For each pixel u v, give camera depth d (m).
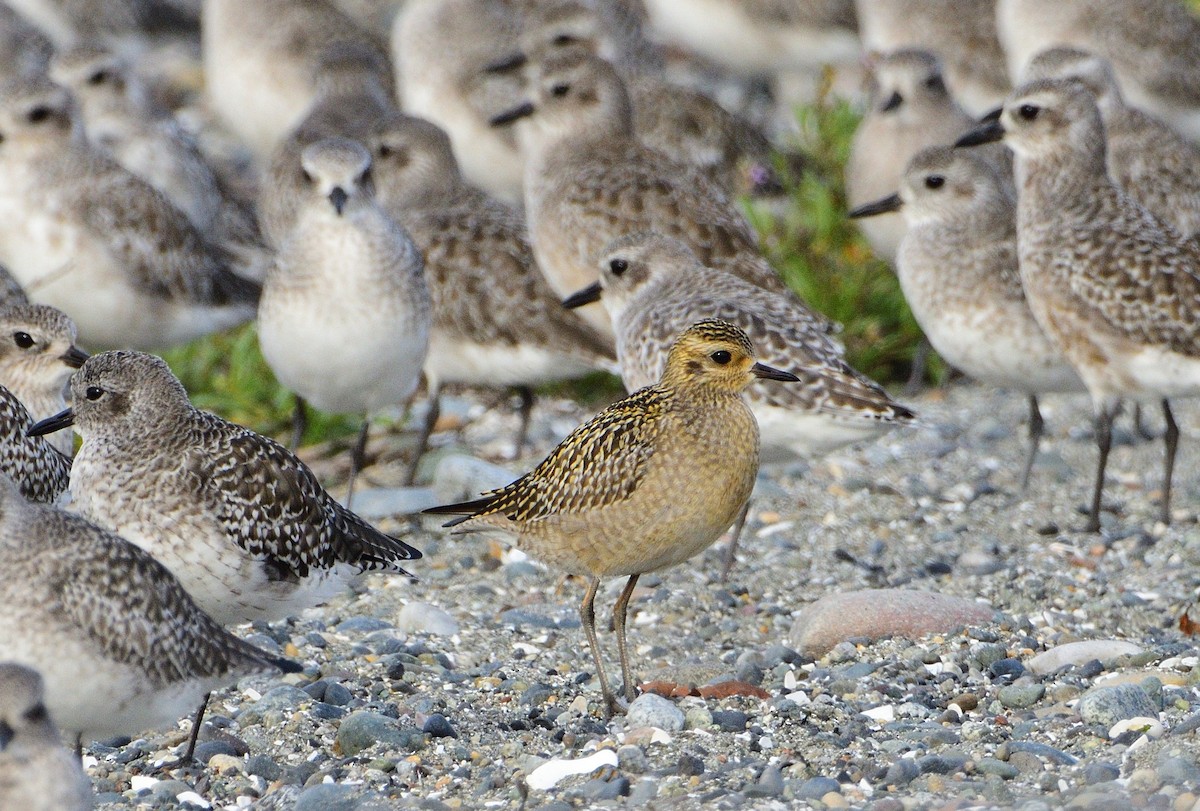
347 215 14.39
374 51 23.92
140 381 10.66
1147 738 9.45
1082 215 14.42
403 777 9.61
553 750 9.96
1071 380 15.09
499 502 11.00
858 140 19.48
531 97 18.64
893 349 18.61
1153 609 12.39
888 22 23.58
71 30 28.11
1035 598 12.73
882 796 8.96
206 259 17.67
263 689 11.15
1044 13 21.69
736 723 10.16
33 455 11.85
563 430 17.52
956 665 11.14
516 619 12.50
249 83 24.14
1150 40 21.23
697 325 10.62
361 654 11.77
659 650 12.00
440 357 16.62
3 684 7.80
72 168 16.89
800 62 25.41
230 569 10.61
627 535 10.53
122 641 8.98
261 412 17.47
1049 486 15.40
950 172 15.23
